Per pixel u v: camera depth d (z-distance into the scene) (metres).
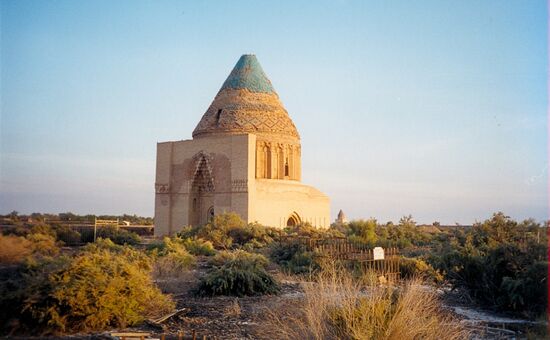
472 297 15.76
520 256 15.01
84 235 32.72
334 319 9.54
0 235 12.02
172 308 13.52
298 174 56.78
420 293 10.78
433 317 9.91
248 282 16.72
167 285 17.94
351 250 22.98
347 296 10.05
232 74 57.06
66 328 11.10
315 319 9.66
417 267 19.70
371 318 9.30
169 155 53.72
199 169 52.19
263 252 29.42
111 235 35.75
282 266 23.64
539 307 13.51
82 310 11.18
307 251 25.41
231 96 55.12
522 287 13.73
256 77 56.59
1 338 10.39
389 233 41.38
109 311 11.55
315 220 55.69
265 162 53.34
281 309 12.94
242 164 48.28
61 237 19.44
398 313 9.33
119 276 12.31
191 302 15.23
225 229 40.88
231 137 49.31
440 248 22.75
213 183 50.12
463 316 13.62
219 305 14.73
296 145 56.41
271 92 56.81
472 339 10.89
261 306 14.31
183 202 52.47
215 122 54.09
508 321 13.08
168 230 52.88
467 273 15.83
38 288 10.98
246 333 11.31
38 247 12.63
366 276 16.25
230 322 12.45
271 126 53.97
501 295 14.68
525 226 19.44
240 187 48.16
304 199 54.28
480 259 15.67
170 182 53.50
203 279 17.55
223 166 49.66
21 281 11.12
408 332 9.05
